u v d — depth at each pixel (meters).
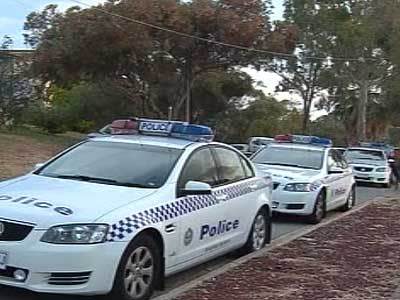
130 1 34.66
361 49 51.69
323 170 14.21
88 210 6.32
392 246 10.31
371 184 26.83
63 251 6.02
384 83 52.34
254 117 52.81
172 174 7.41
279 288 7.34
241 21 35.97
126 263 6.33
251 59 37.94
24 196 6.59
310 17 52.22
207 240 7.82
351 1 51.94
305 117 55.78
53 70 36.00
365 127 58.38
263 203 9.47
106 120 45.84
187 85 38.88
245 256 8.96
